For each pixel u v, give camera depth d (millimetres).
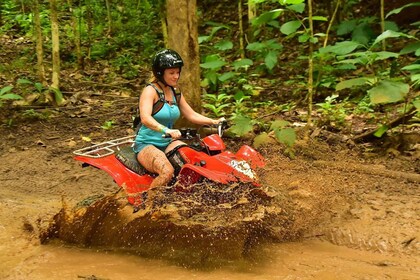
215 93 9586
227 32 13539
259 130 7555
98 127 8453
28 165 7141
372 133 7016
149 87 4734
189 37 6926
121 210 4754
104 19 15289
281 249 4668
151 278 4195
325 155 6609
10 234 5148
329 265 4359
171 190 4547
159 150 4699
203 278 4172
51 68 11844
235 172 4504
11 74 11234
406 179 5859
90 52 12805
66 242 4934
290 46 12125
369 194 5531
